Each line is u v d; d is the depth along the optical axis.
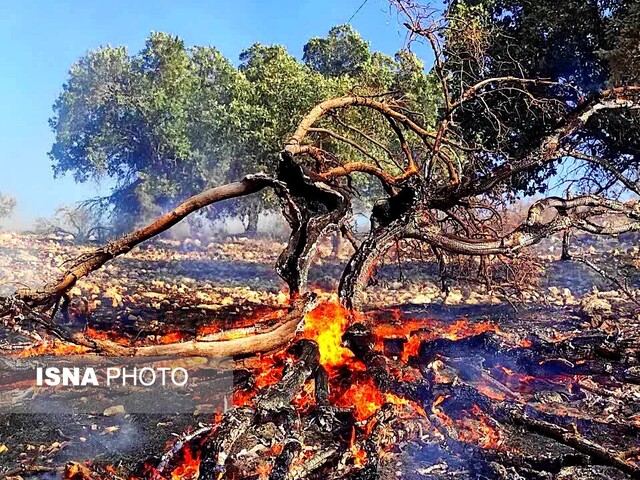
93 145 18.73
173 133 17.80
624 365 5.43
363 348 4.47
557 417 4.20
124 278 10.44
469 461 3.55
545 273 10.64
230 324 7.00
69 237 17.17
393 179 6.67
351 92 7.32
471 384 4.79
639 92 6.70
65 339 4.07
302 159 9.90
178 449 3.18
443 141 6.68
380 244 5.23
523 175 11.12
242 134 17.55
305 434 3.46
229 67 19.09
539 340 6.13
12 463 3.51
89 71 18.98
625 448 3.80
